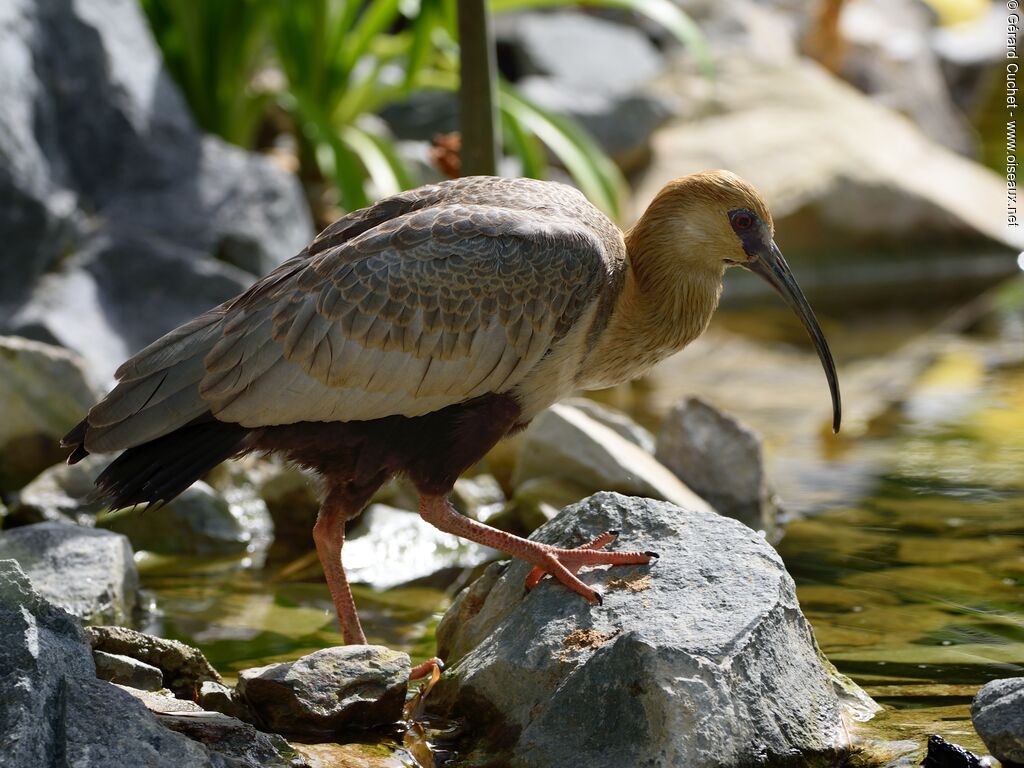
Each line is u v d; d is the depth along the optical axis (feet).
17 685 20.92
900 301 66.49
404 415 27.22
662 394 51.70
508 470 40.83
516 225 27.35
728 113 74.54
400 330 26.45
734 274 67.72
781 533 36.55
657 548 26.45
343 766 23.27
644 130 69.62
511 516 36.73
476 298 26.89
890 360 56.08
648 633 23.79
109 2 51.29
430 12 53.83
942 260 71.97
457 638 27.94
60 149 48.08
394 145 59.52
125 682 24.68
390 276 26.45
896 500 39.14
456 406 27.76
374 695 24.85
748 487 37.47
